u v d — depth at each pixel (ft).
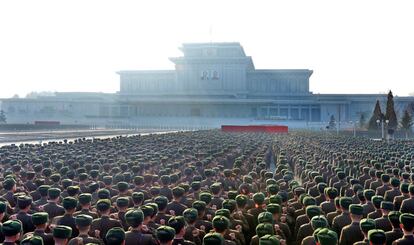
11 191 42.91
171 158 81.15
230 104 474.08
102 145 117.08
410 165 73.97
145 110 491.31
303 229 32.91
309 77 509.35
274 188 42.60
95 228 31.55
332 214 36.50
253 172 58.70
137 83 538.88
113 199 42.24
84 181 49.26
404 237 27.94
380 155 90.94
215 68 517.55
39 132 302.04
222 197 43.93
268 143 147.64
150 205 32.42
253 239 29.27
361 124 358.43
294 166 91.09
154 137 168.45
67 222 32.35
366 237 28.09
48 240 28.43
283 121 428.56
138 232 28.43
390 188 51.75
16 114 485.15
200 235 31.27
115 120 467.52
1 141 190.70
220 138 168.86
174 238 27.71
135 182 48.01
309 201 37.76
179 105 484.33
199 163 70.44
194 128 406.21
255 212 37.76
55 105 485.15
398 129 293.43
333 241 23.77
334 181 57.67
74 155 84.33
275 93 508.53
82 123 470.39
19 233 26.53
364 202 42.29
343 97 447.42
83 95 521.65
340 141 155.02
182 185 44.88
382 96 440.45
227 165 82.74
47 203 38.86
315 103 450.71
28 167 65.00
